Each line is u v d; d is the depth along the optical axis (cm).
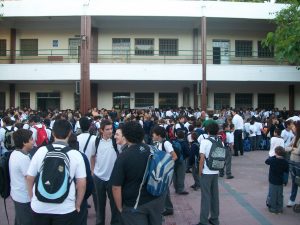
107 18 2620
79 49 2806
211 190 726
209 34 2864
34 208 427
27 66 2552
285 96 2958
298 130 893
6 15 2519
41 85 2844
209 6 2559
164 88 2853
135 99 2844
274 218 802
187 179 1275
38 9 2509
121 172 446
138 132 461
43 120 1251
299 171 827
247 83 2875
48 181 421
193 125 1302
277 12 2169
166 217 810
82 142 688
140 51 2831
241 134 1848
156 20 2686
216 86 2908
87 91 2495
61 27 2798
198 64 2597
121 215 458
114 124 1429
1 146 1060
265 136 2091
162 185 448
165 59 2836
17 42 2820
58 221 425
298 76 2669
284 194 1031
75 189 442
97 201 690
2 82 2781
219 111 2566
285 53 1181
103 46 2806
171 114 2320
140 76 2562
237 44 2884
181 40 2845
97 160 681
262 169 1453
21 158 546
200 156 719
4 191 560
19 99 2847
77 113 1748
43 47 2823
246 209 874
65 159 433
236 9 2569
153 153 455
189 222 773
